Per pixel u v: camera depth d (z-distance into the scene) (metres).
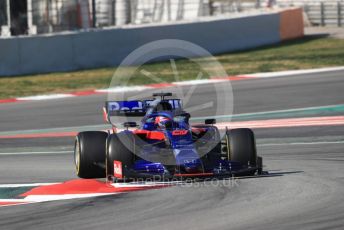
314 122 60.00
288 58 103.56
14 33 121.56
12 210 30.14
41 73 96.44
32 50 95.88
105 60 101.31
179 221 26.69
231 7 150.75
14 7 128.62
